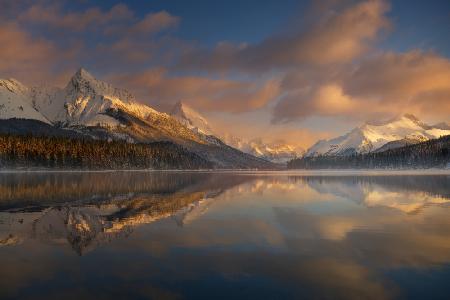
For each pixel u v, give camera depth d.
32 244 24.16
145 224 31.41
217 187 76.75
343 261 20.45
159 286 16.56
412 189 69.19
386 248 23.33
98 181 94.00
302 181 103.38
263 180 110.38
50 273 18.23
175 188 72.50
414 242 24.94
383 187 75.31
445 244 24.38
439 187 73.81
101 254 21.62
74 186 74.81
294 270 18.86
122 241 24.97
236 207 43.00
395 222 32.69
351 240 25.56
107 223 31.75
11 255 21.47
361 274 18.31
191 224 31.39
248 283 17.00
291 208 42.25
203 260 20.52
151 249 22.84
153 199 51.38
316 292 15.98
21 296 15.44
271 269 19.02
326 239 25.80
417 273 18.44
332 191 66.44
